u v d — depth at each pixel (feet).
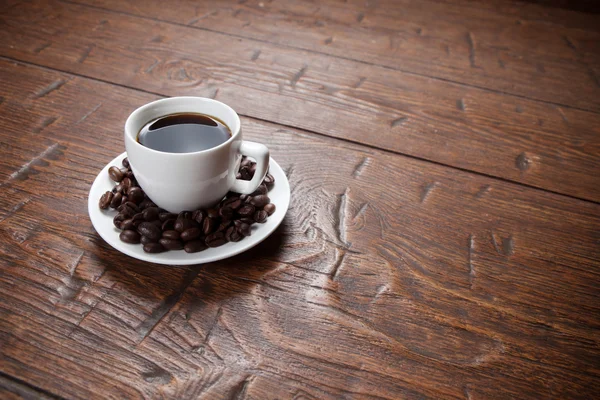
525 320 1.32
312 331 1.26
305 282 1.36
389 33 2.40
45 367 1.17
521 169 1.74
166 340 1.23
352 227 1.51
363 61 2.20
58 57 2.07
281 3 2.57
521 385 1.20
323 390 1.17
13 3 2.37
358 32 2.39
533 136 1.88
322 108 1.94
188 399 1.14
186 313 1.28
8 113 1.78
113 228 1.35
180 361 1.20
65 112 1.81
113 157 1.65
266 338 1.24
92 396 1.14
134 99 1.90
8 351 1.19
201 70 2.07
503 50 2.34
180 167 1.28
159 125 1.41
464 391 1.19
